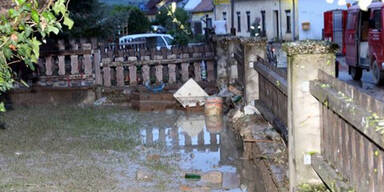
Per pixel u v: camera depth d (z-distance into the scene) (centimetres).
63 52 1869
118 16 2812
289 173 810
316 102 766
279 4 4994
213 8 5934
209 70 1941
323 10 4741
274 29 5119
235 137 1314
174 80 1933
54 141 1288
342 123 659
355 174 617
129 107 1752
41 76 1858
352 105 594
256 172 1025
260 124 1259
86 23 2455
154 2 5647
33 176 1009
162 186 954
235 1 5681
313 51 759
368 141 570
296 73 766
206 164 1091
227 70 1845
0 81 608
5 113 1645
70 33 2305
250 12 5484
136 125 1477
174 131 1404
